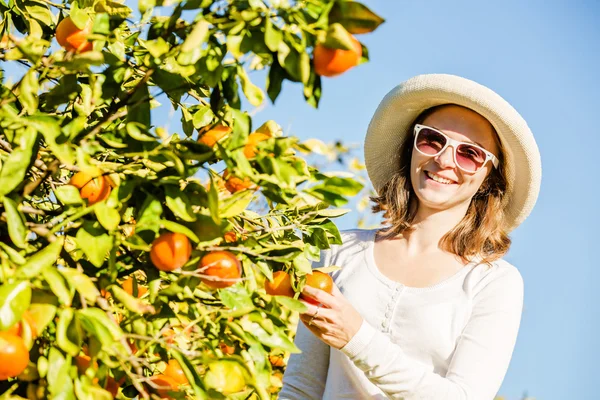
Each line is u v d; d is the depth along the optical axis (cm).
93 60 184
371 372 237
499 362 251
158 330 201
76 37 212
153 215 187
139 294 244
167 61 212
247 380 189
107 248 186
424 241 279
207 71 193
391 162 314
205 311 196
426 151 276
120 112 209
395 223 284
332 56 181
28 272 174
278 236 232
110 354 181
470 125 281
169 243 186
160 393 200
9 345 166
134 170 200
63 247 202
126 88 230
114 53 213
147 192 193
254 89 191
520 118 278
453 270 269
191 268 195
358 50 187
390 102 299
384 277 272
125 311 202
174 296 199
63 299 174
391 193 293
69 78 205
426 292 263
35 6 259
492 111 276
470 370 246
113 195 191
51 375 174
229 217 207
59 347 177
